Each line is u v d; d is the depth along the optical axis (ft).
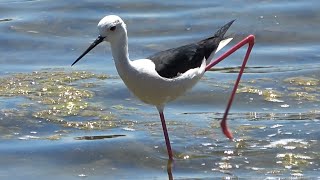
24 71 45.80
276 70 45.39
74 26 52.49
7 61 47.34
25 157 35.17
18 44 49.73
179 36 51.01
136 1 56.54
